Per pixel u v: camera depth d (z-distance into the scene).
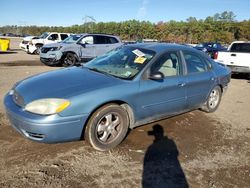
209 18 98.06
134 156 4.18
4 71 11.58
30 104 3.79
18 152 4.05
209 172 3.88
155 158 4.16
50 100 3.75
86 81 4.28
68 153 4.11
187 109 5.69
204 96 6.03
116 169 3.79
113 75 4.64
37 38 23.53
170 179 3.65
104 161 3.97
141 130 5.14
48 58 14.01
